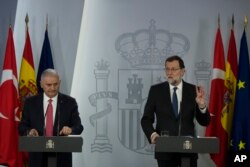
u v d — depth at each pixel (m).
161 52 14.98
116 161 14.91
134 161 14.91
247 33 14.90
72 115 11.71
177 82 11.27
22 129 11.25
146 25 15.02
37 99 11.63
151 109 11.42
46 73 11.45
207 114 10.84
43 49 14.41
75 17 14.94
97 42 14.99
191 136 10.08
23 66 14.09
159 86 11.53
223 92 14.30
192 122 11.19
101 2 15.04
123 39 15.02
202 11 14.99
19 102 13.83
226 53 14.91
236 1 14.96
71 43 14.90
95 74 14.98
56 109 11.55
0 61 14.42
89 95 14.95
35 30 14.88
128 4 15.03
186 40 14.98
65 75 14.84
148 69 14.98
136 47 15.00
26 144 9.45
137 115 14.94
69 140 9.48
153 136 10.20
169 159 10.83
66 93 14.79
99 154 14.90
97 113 14.94
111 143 14.90
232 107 14.48
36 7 14.94
